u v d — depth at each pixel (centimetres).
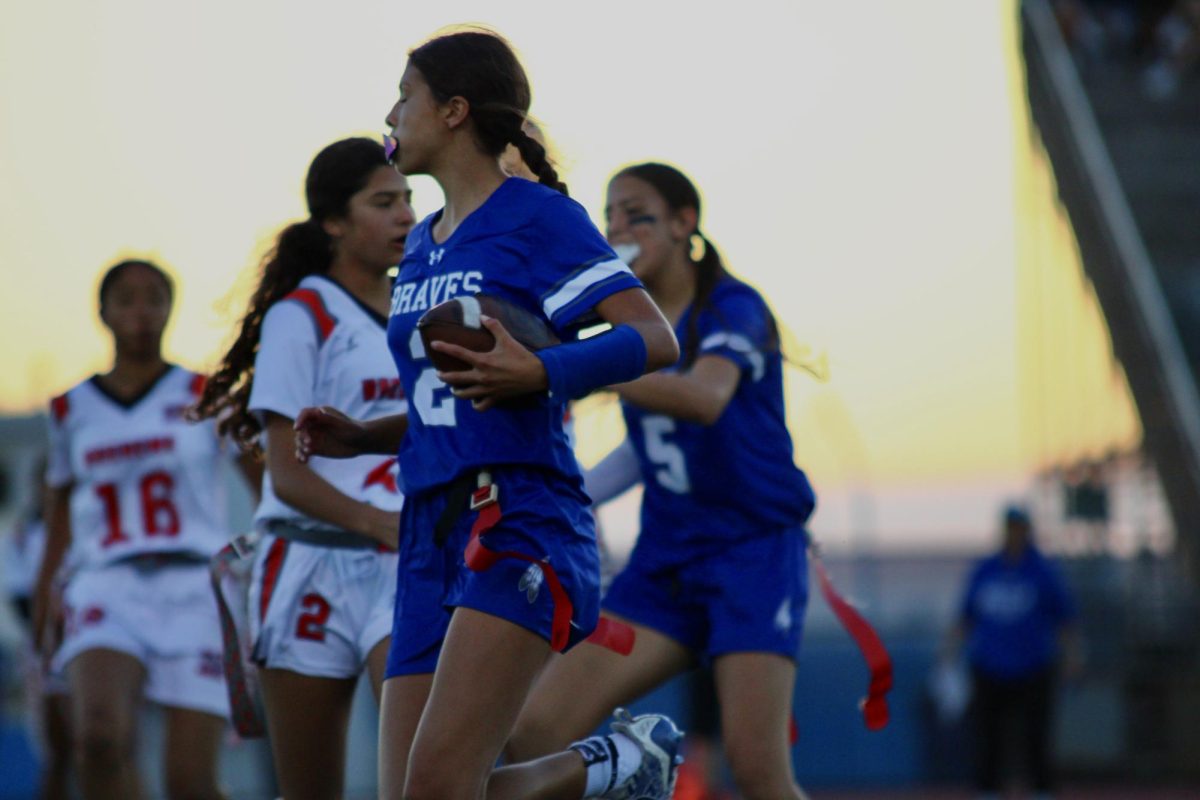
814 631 6234
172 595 2367
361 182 1861
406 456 1449
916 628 6384
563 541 1382
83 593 2370
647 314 1363
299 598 1803
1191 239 5888
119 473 2398
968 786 5212
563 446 1405
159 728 3856
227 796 2388
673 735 1659
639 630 1934
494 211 1397
